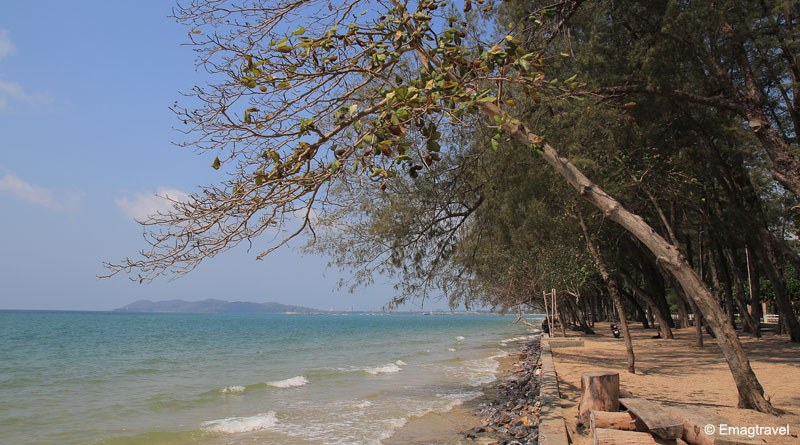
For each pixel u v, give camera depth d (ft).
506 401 40.47
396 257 42.98
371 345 121.19
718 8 35.50
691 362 47.34
